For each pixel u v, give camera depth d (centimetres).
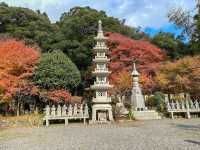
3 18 4303
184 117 2850
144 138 1299
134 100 2839
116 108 2655
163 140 1217
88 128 1947
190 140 1198
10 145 1209
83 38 3978
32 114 2659
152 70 3484
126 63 3450
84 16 4122
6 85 2464
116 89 3178
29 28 4169
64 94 2767
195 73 3148
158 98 3091
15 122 2303
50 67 2789
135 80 2889
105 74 2523
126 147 1059
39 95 2800
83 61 3747
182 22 1573
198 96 3284
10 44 2705
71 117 2420
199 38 1552
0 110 2789
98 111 2497
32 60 2708
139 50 3469
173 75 3272
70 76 2889
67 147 1112
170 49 4341
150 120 2534
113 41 3488
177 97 3072
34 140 1357
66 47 3797
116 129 1795
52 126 2262
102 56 2564
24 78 2659
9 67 2538
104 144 1154
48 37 4025
